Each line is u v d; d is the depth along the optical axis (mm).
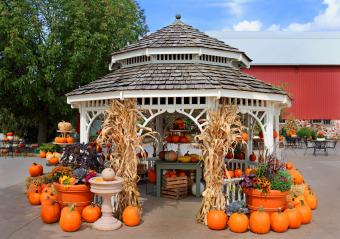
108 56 21312
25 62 19406
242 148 11414
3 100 20969
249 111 9078
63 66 20562
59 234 6613
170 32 10828
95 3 21078
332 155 21328
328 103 34250
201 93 8141
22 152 21203
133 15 23828
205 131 7203
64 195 7391
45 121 22688
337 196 9992
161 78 8805
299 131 27094
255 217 6672
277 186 6965
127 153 7371
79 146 8156
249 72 34406
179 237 6449
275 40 36438
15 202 9133
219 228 6832
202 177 9906
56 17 20562
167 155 9836
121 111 7387
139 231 6785
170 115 12484
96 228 6879
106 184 6680
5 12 19078
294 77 34312
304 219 7273
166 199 9406
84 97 9359
